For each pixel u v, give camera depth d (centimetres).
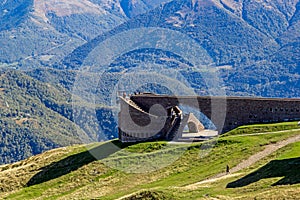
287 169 8631
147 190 8550
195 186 8894
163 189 8650
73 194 10544
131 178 10888
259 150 10738
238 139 11738
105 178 11181
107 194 10138
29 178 12056
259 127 12581
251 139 11644
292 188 7619
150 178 10681
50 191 11125
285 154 9744
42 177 12006
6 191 11681
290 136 11425
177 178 10250
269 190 7781
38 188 11438
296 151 9806
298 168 8481
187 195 8288
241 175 9150
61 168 12225
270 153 10319
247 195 7738
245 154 10644
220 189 8469
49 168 12394
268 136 11681
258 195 7538
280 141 11150
